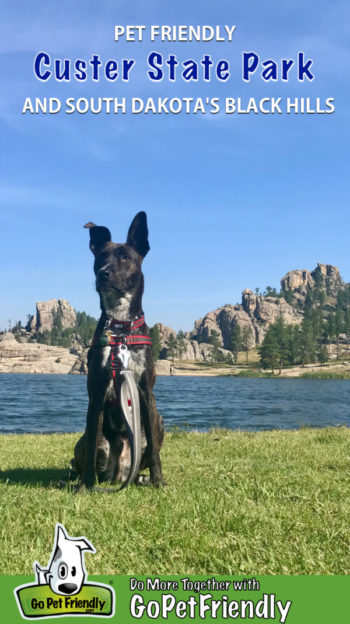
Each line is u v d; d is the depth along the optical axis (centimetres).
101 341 180
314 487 174
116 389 180
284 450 287
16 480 208
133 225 194
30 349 5416
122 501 154
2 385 2480
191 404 1316
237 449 297
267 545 117
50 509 141
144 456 192
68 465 251
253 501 153
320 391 2259
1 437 430
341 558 111
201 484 180
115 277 180
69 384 2639
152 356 187
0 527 128
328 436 355
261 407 1210
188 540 118
